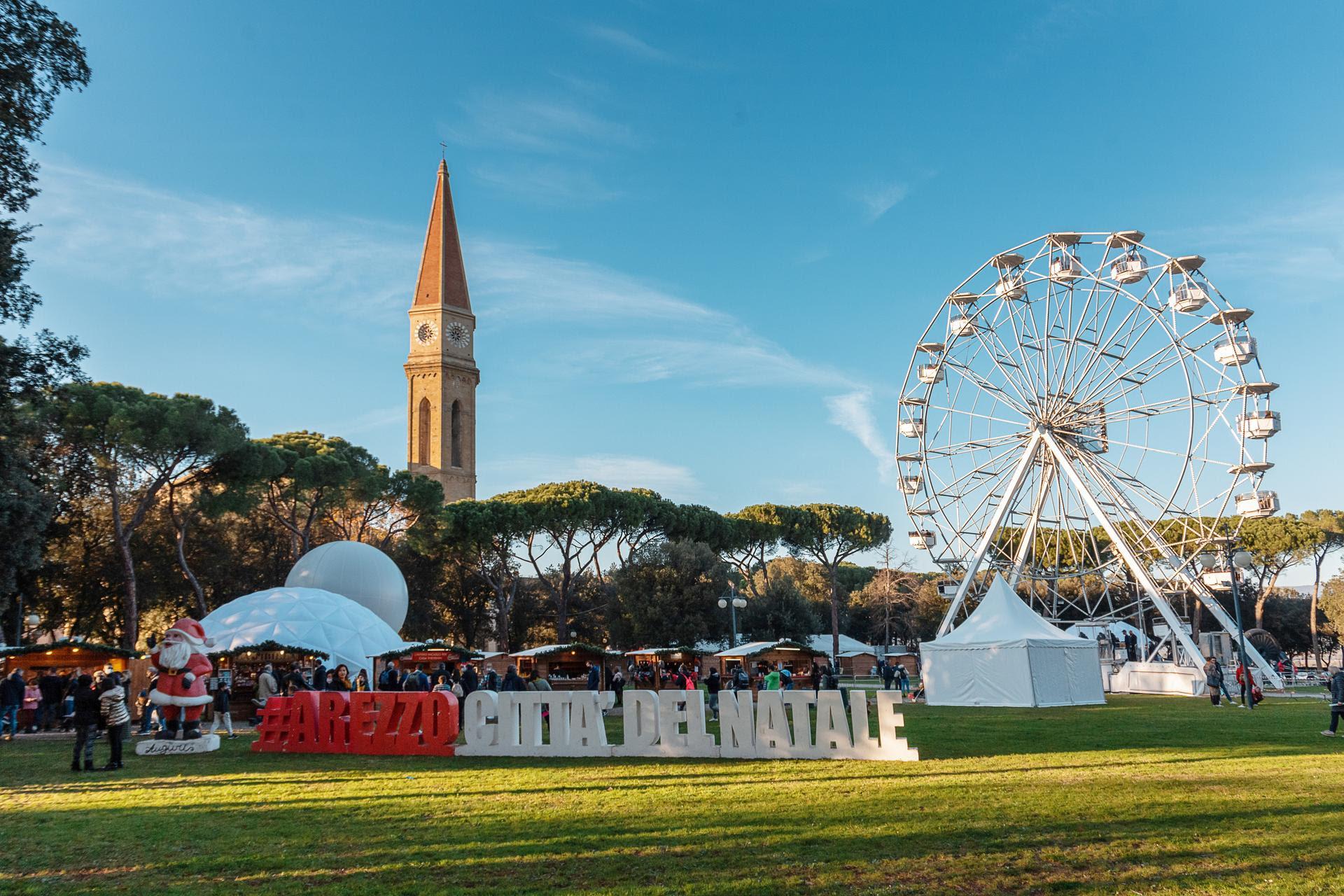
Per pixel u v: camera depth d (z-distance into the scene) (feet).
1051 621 186.29
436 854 34.40
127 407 168.14
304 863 33.53
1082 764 57.52
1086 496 159.94
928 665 132.87
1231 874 30.01
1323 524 262.88
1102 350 161.07
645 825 39.01
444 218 403.34
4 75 67.92
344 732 72.90
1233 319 147.84
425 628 254.27
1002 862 31.94
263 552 225.56
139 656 122.31
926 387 179.83
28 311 76.02
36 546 140.36
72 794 52.21
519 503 254.68
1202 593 156.66
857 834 36.50
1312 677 213.87
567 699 67.87
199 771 62.64
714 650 235.81
